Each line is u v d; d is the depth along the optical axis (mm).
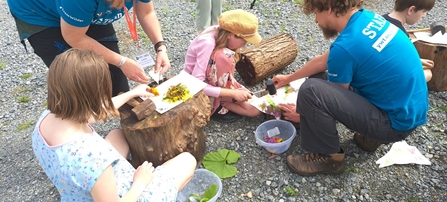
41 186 2773
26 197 2693
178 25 5031
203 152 2916
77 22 2287
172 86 2756
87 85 1673
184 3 5711
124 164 2064
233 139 3064
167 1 5824
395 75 2291
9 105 3744
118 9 2439
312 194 2535
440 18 4719
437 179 2572
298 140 2986
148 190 2043
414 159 2709
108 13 2467
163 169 2225
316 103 2312
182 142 2592
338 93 2338
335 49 2309
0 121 3514
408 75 2311
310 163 2621
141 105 2482
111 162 1752
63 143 1725
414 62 2359
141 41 4676
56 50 2732
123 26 5031
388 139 2471
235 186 2643
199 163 2873
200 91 2711
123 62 2588
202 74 2941
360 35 2277
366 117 2365
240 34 2861
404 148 2803
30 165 2975
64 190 1878
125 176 2037
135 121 2490
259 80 3670
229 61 2980
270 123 3006
